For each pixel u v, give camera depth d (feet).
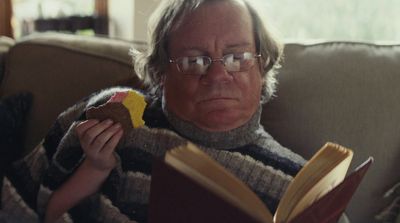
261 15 3.33
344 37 6.57
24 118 4.57
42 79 4.66
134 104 2.95
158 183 2.11
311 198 2.28
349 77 4.08
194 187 2.02
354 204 3.94
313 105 4.04
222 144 3.26
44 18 6.79
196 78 3.10
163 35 3.29
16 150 4.44
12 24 7.00
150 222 2.28
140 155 3.33
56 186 3.35
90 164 3.17
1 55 5.01
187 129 3.27
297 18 6.73
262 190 3.26
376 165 3.94
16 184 3.55
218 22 3.05
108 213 3.30
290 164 3.33
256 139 3.35
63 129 3.60
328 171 2.31
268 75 3.61
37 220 3.43
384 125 3.95
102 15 7.23
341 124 3.99
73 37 4.91
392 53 4.21
